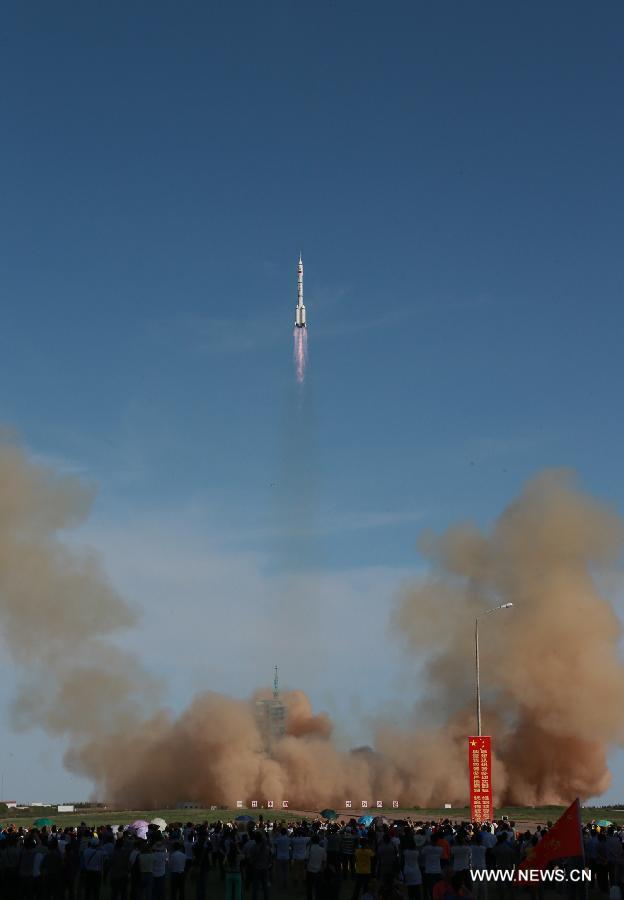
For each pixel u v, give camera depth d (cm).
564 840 3753
